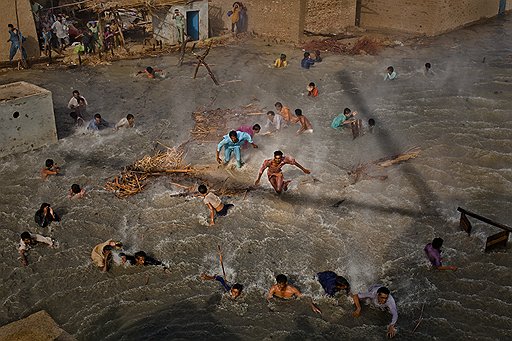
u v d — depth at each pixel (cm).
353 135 1550
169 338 890
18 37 2073
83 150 1488
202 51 2383
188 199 1255
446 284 1005
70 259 1074
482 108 1769
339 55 2352
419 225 1168
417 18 2747
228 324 918
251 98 1852
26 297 983
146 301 970
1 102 1385
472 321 923
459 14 2847
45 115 1475
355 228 1159
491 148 1489
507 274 1026
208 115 1667
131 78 2039
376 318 928
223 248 1100
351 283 1007
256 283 1009
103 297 982
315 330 905
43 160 1434
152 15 2383
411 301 966
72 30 2331
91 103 1806
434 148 1491
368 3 2877
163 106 1783
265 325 915
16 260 1071
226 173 1362
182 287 1001
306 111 1750
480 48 2506
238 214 1202
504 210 1219
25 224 1179
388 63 2252
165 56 2302
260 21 2603
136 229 1159
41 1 2377
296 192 1286
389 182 1327
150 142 1529
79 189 1254
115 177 1331
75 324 926
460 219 1159
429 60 2302
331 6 2680
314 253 1087
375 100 1855
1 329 765
